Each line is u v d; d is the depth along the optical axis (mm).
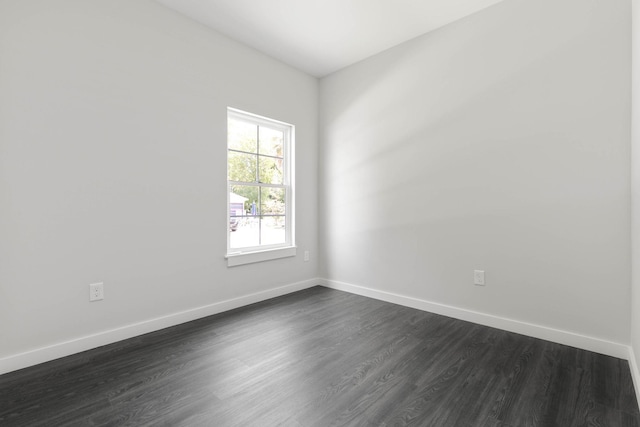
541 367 1861
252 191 3225
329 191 3725
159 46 2441
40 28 1915
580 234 2098
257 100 3137
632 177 1845
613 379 1724
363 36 2912
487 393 1610
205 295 2754
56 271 1991
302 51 3176
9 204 1827
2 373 1794
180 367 1876
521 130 2332
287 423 1389
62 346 2002
